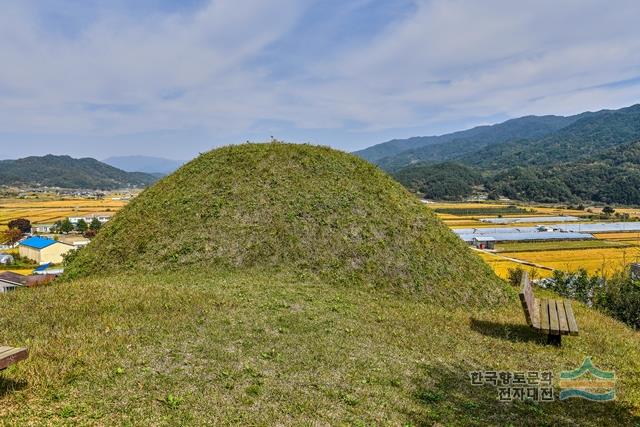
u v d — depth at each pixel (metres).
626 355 10.21
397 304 13.41
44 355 7.26
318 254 15.82
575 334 9.70
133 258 16.25
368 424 6.05
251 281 13.78
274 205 17.77
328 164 20.67
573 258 62.81
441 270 16.17
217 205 17.88
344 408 6.44
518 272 23.64
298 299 12.12
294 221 16.98
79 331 8.63
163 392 6.41
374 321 11.08
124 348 7.87
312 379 7.30
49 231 103.75
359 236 16.73
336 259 15.68
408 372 8.05
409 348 9.41
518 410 6.96
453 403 7.00
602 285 20.00
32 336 8.35
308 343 8.89
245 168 19.95
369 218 17.67
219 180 19.38
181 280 13.82
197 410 5.98
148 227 17.52
